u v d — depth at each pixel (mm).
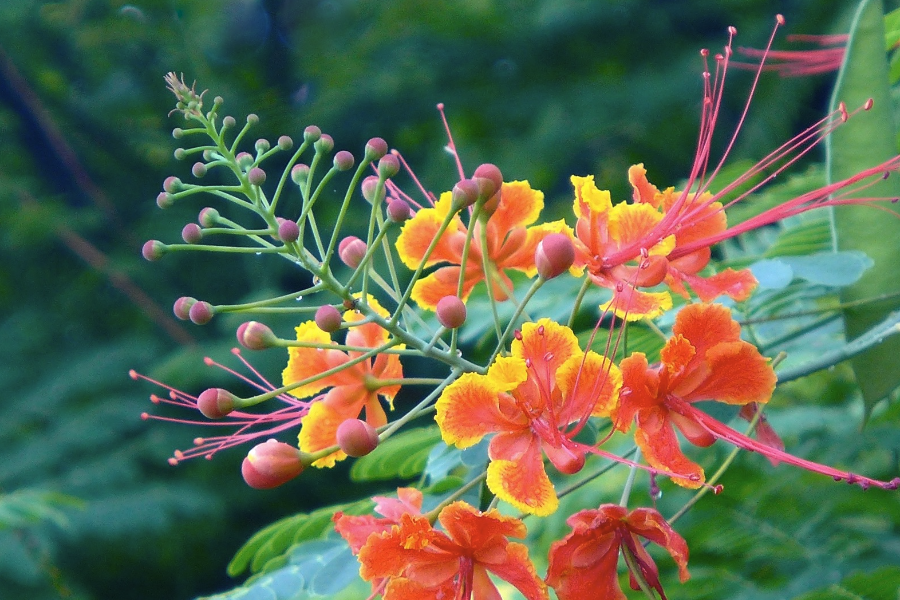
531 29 7512
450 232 2246
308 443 2125
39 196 8148
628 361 1902
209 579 7543
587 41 7363
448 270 2268
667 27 7238
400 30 7953
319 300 6504
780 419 3096
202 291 7977
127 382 7211
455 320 1925
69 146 8352
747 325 2582
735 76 6711
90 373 7160
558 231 2174
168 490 6691
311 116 7996
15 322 7746
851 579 2582
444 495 2254
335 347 1957
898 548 2738
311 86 8727
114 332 7902
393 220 1959
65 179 8367
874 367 2367
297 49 8758
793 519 2832
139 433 7164
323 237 7324
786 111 6363
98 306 7949
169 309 7727
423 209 2258
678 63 7031
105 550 6918
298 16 8844
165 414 7305
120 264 7773
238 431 2219
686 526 2887
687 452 2957
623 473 3199
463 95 7590
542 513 1784
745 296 2176
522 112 7402
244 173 2039
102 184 8531
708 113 2488
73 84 8672
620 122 6941
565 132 6984
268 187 7996
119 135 8477
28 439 6766
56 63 8602
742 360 1969
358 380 2176
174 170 8492
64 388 7074
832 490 2844
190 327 7617
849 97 2396
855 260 2258
